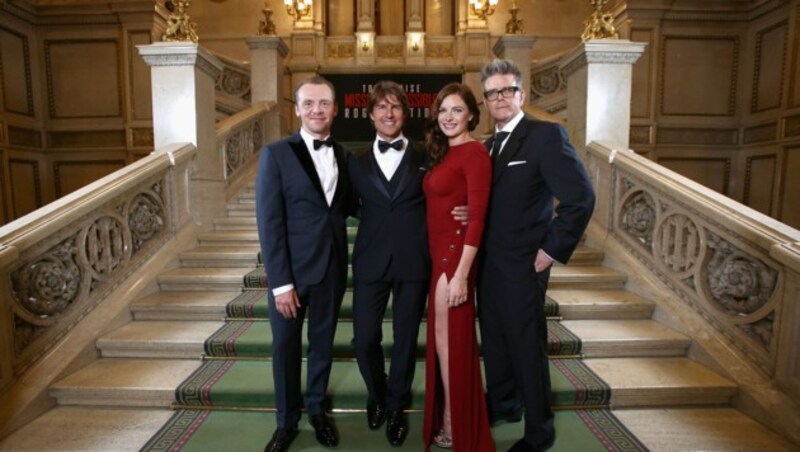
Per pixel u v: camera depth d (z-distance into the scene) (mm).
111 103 7789
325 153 2006
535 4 8875
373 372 2125
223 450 2078
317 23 8977
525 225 1876
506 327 1924
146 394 2395
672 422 2273
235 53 9078
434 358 1953
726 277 2582
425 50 8898
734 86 7527
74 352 2582
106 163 7930
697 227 2797
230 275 3373
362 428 2254
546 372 1961
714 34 7441
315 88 1950
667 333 2783
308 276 1972
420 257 1973
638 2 7359
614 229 3660
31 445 2090
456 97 1826
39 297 2482
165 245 3627
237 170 5023
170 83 3918
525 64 5902
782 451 2043
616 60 3824
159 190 3600
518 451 1979
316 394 2127
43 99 7809
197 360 2727
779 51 6828
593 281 3318
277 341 2006
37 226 2451
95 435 2170
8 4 7039
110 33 7664
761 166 7203
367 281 2010
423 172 1955
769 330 2355
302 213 1968
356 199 2172
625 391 2381
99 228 2943
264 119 5836
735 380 2393
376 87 1960
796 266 2102
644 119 7582
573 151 1839
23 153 7488
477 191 1800
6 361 2291
